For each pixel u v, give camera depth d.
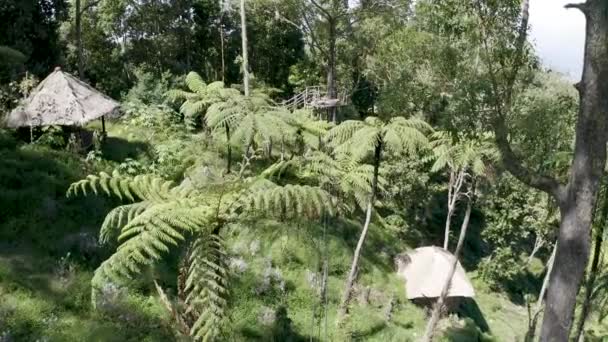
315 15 27.25
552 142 8.84
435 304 14.50
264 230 8.74
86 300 8.95
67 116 13.97
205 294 5.38
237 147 16.36
